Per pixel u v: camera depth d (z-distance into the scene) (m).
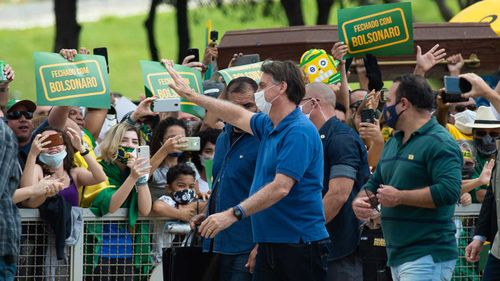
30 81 64.81
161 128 16.69
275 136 13.32
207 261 14.51
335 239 15.08
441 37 19.95
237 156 14.41
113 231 15.59
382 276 15.27
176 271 14.41
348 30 18.45
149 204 15.55
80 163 16.22
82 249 15.36
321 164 13.45
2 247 13.26
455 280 16.62
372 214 14.38
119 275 15.58
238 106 13.96
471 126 17.08
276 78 13.30
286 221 13.27
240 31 19.92
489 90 12.39
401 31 18.25
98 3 92.62
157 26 82.00
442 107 17.27
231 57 19.78
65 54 16.19
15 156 13.41
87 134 17.33
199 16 53.38
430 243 13.49
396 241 13.65
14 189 13.49
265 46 19.62
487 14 21.42
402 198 13.30
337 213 14.83
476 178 16.73
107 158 16.09
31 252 15.09
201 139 17.41
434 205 13.22
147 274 15.73
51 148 14.98
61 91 16.00
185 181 15.88
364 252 15.28
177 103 16.22
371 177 14.27
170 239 15.81
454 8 66.81
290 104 13.37
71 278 15.31
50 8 91.44
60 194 15.12
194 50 18.42
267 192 12.91
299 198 13.27
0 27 84.00
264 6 36.44
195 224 15.22
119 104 20.50
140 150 15.42
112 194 15.41
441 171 13.27
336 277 15.13
